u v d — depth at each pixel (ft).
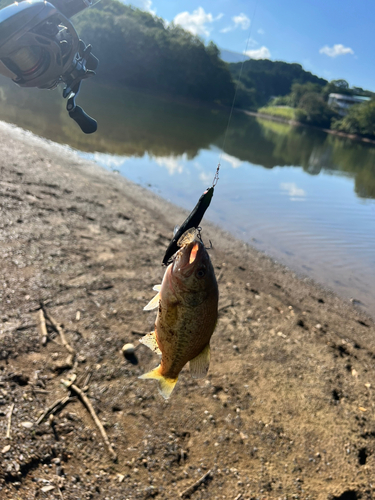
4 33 0.99
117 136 10.62
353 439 2.41
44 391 2.20
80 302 3.00
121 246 4.13
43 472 1.82
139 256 4.00
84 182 5.93
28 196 4.61
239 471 2.07
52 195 4.92
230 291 3.87
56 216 4.35
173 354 1.18
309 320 3.70
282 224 6.21
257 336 3.21
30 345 2.48
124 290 3.31
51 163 6.33
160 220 5.42
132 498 1.82
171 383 1.22
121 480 1.88
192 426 2.25
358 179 11.18
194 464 2.05
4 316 2.64
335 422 2.50
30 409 2.07
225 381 2.63
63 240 3.85
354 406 2.67
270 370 2.85
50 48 1.07
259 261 4.87
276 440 2.29
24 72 1.08
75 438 2.00
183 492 1.90
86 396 2.23
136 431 2.14
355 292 4.51
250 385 2.65
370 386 2.91
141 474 1.94
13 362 2.33
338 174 11.65
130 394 2.34
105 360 2.53
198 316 1.13
